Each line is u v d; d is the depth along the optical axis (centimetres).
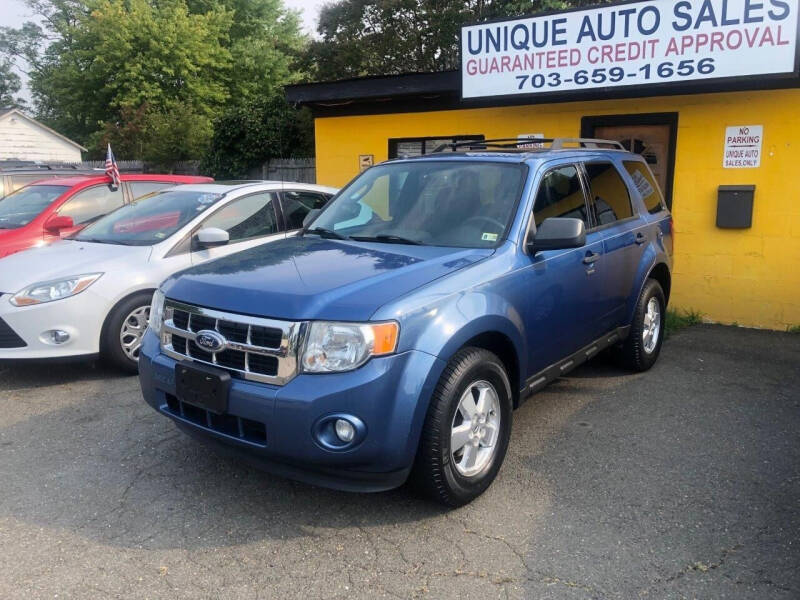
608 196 536
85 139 3625
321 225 484
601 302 499
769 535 341
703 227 777
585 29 747
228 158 1880
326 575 314
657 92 764
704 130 761
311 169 1620
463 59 834
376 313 323
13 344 548
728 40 675
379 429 319
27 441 463
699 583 304
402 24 2244
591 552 328
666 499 378
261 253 419
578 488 392
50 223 736
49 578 312
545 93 786
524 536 343
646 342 594
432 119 946
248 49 3606
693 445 449
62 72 3488
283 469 339
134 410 518
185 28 3288
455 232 427
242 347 336
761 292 754
